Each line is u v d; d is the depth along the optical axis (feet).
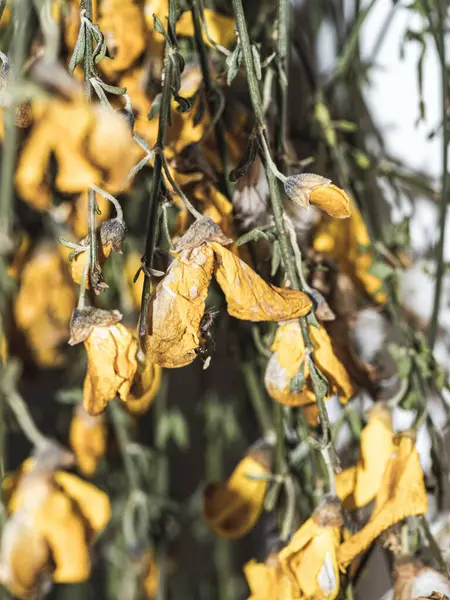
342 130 0.87
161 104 0.66
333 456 0.69
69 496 0.79
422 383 0.77
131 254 0.90
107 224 0.65
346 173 0.84
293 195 0.66
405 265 0.87
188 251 0.64
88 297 0.68
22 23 0.74
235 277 0.65
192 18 0.74
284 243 0.68
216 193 0.73
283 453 0.78
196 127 0.74
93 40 0.68
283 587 0.73
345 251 0.81
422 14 0.81
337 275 0.79
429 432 0.77
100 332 0.67
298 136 0.86
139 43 0.73
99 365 0.66
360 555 0.74
